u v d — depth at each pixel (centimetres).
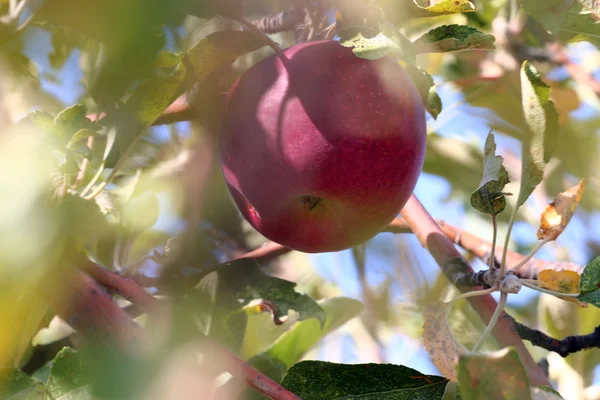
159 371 29
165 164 48
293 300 45
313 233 42
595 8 44
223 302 45
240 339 44
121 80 27
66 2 26
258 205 42
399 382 38
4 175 28
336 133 39
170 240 46
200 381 31
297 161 40
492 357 33
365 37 38
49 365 45
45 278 33
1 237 27
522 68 38
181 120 44
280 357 49
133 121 38
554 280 38
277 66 41
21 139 30
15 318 32
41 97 39
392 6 40
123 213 42
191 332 35
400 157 40
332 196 40
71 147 34
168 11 25
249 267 46
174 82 37
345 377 38
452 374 35
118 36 26
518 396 33
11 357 35
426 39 40
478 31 40
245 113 41
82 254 35
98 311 35
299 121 40
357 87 40
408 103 41
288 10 45
